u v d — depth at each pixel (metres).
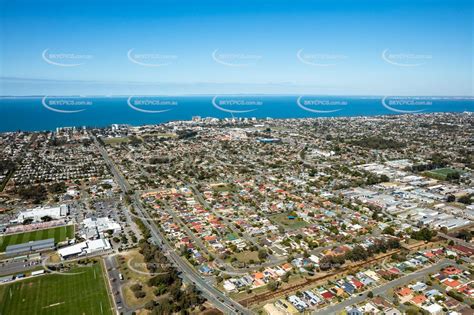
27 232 179.75
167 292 128.25
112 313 116.31
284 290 131.38
